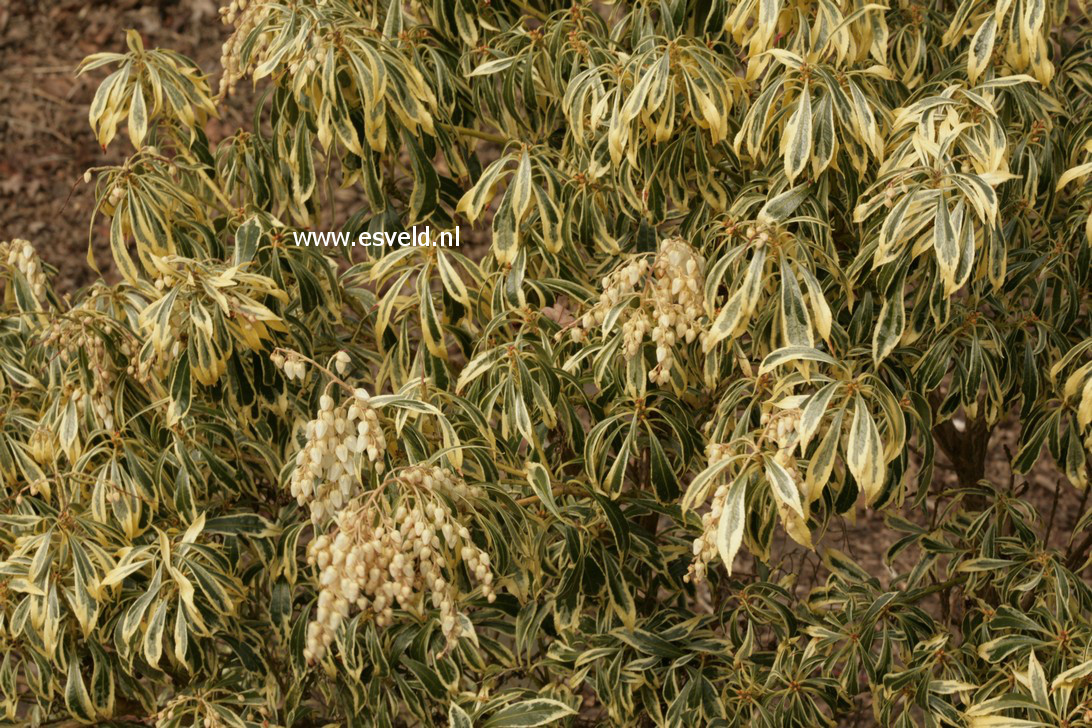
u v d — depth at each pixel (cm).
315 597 234
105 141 217
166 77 222
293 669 225
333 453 166
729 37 242
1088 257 217
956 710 211
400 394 187
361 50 209
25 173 571
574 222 224
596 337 214
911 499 420
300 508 236
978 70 195
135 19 650
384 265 205
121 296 215
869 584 243
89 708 203
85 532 198
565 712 190
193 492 210
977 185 169
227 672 232
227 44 226
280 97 231
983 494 256
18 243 228
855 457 162
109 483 197
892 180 180
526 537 208
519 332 208
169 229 216
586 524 215
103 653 206
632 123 201
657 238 225
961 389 218
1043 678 185
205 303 192
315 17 206
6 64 625
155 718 215
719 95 195
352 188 539
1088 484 257
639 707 252
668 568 246
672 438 239
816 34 192
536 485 190
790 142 181
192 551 204
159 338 185
